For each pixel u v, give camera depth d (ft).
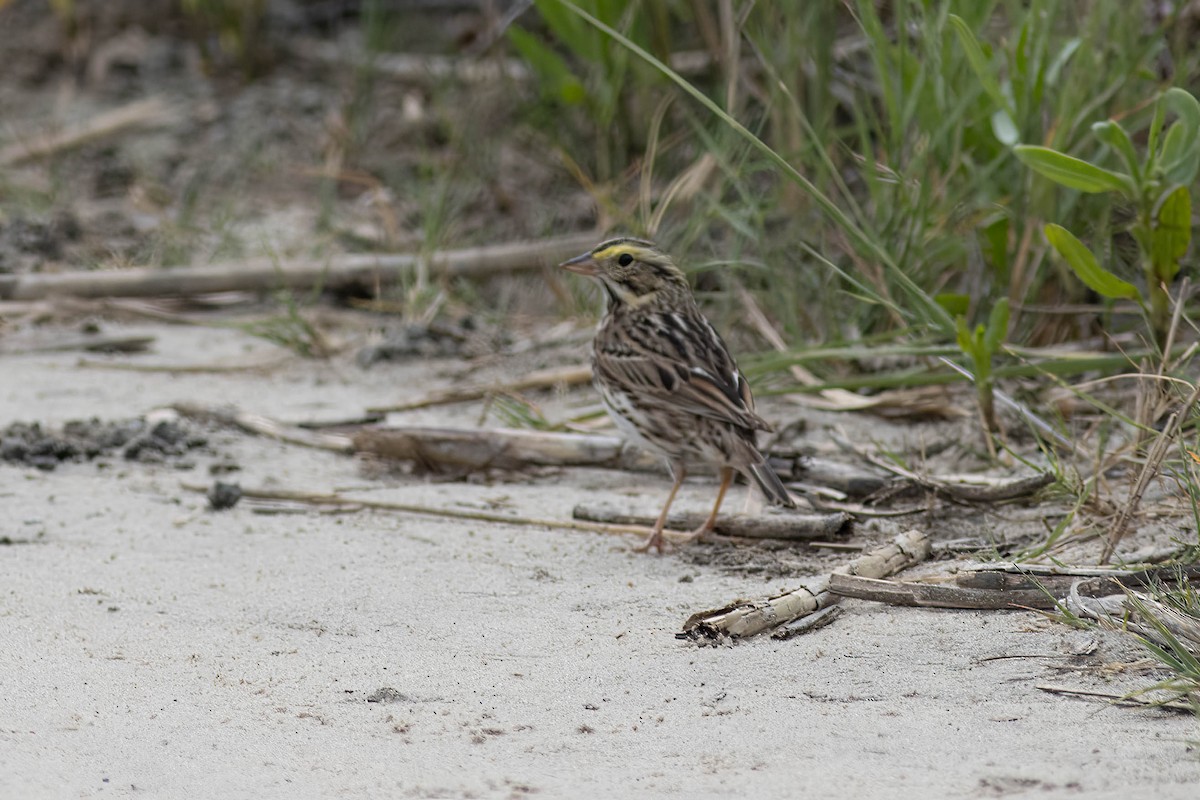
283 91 68.28
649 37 50.57
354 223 55.98
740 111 47.37
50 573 29.37
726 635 25.54
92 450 37.47
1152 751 20.30
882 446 36.70
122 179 61.16
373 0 65.05
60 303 50.03
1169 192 32.86
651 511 33.14
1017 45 38.60
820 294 42.68
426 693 23.59
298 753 21.38
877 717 22.04
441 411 41.52
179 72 71.77
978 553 29.45
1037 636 24.73
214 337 48.42
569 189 55.47
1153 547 28.32
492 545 31.45
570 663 24.79
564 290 49.06
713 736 21.62
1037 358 39.17
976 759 20.35
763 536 31.50
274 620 26.99
